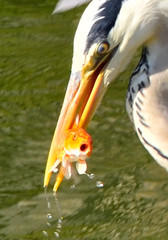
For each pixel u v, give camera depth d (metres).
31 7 14.85
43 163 11.40
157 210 10.52
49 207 10.45
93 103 8.37
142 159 11.47
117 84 12.98
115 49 8.26
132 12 8.16
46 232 10.18
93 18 8.12
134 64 13.21
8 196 10.84
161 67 8.45
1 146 11.73
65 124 8.33
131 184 10.99
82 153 8.22
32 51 13.76
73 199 10.76
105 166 11.34
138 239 10.03
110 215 10.48
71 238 10.07
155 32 8.33
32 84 13.02
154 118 8.53
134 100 8.65
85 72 8.27
